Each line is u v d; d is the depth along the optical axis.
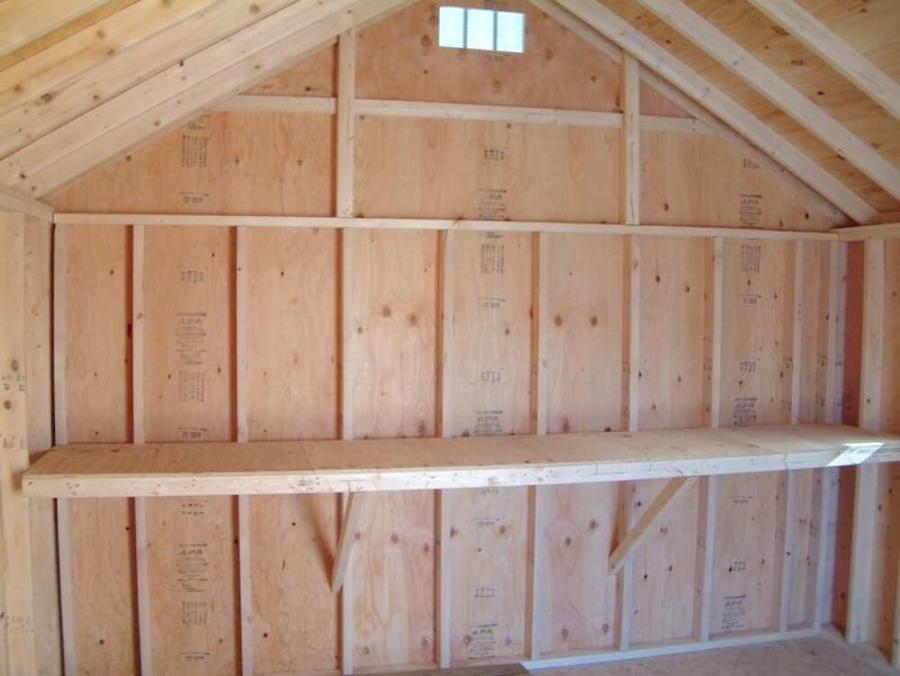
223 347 2.99
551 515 3.30
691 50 3.04
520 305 3.21
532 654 3.25
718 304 3.35
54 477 2.42
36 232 2.76
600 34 3.21
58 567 2.90
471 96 3.14
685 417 3.40
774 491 3.54
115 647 2.98
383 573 3.16
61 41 1.89
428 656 3.21
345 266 3.01
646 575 3.41
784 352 3.50
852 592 3.46
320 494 3.09
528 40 3.18
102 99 2.19
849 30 2.51
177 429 2.98
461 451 2.85
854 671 3.20
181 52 2.20
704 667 3.26
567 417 3.28
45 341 2.81
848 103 2.86
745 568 3.53
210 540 3.03
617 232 3.23
